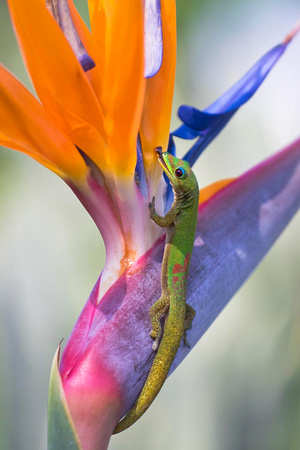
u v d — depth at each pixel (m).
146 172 0.77
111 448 0.92
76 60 0.73
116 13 0.72
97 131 0.75
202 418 0.93
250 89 0.80
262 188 0.81
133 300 0.76
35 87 0.74
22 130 0.74
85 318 0.75
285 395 0.93
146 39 0.75
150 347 0.75
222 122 0.80
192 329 0.77
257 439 0.92
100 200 0.76
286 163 0.81
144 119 0.77
